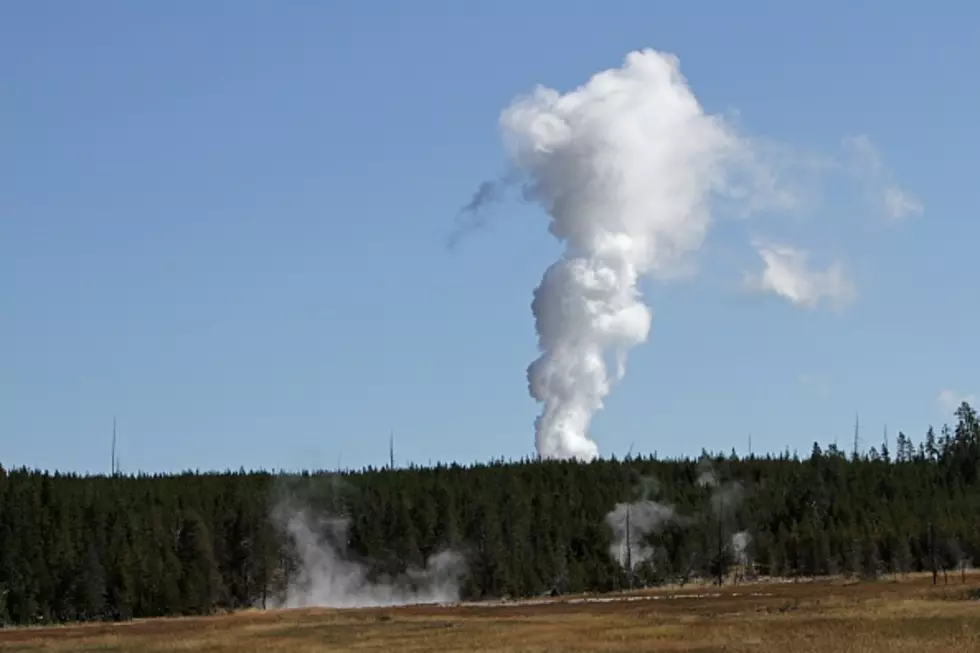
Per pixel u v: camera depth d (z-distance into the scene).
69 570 147.50
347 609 133.88
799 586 143.38
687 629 80.88
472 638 81.00
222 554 168.38
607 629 84.12
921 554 181.00
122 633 101.75
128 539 158.38
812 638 71.12
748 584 166.25
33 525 154.38
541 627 88.31
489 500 188.62
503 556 174.75
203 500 182.25
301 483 192.88
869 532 187.50
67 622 142.00
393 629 91.62
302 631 92.75
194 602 150.50
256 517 171.50
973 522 191.12
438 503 188.38
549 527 185.62
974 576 154.25
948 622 77.81
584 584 175.12
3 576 145.50
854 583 144.62
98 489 179.62
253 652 77.19
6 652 83.00
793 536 191.75
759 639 72.00
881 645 66.56
